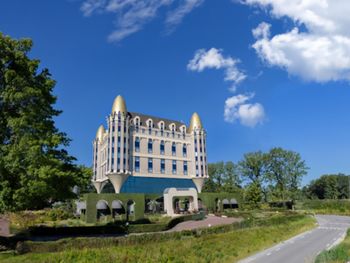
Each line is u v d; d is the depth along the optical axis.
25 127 24.33
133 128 81.69
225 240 27.83
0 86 25.64
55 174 24.86
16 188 23.27
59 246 22.50
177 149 88.88
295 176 104.00
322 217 73.94
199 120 95.12
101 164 91.25
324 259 20.47
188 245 24.38
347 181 134.88
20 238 28.45
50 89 28.23
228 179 115.31
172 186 83.75
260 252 26.34
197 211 67.12
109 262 19.39
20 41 26.88
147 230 42.66
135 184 77.50
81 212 62.41
